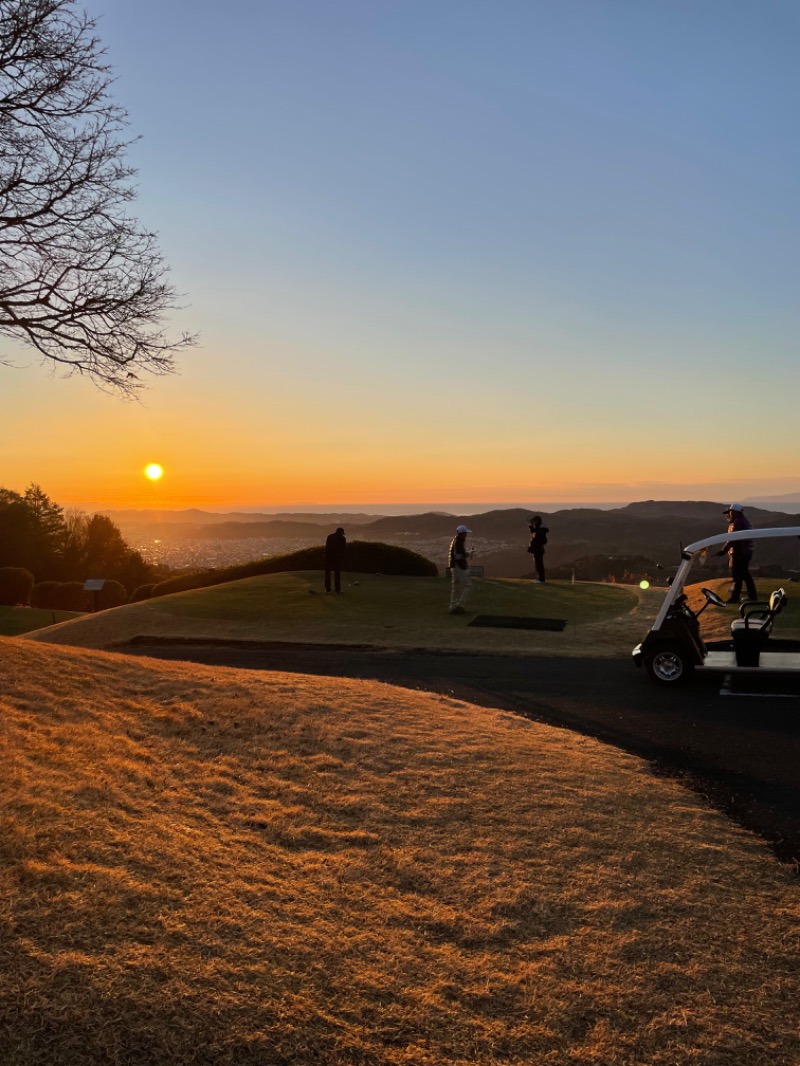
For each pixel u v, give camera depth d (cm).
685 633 1011
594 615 1645
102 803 503
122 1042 282
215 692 834
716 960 382
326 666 1235
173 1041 287
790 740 774
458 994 344
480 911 418
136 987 312
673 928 410
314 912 399
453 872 461
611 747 746
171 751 643
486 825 532
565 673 1122
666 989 358
